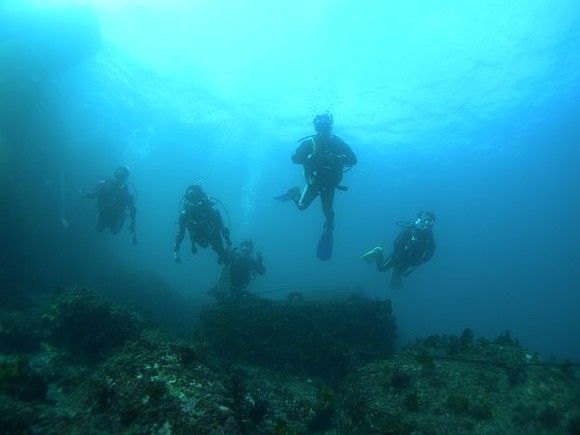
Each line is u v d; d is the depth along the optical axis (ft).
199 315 27.91
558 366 17.62
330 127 23.36
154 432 11.46
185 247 134.41
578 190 147.43
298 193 26.89
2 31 46.75
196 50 70.69
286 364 24.35
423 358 18.61
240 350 25.43
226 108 89.40
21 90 47.32
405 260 31.07
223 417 11.96
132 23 61.52
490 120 88.02
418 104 80.89
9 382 13.33
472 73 69.41
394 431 14.35
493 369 17.43
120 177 33.27
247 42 70.18
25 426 10.78
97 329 19.70
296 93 81.46
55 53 50.57
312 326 25.14
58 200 53.93
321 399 18.19
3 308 26.50
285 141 109.60
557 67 66.49
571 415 14.73
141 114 86.79
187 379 13.23
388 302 28.40
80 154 60.08
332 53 69.87
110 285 50.55
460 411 14.85
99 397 13.12
